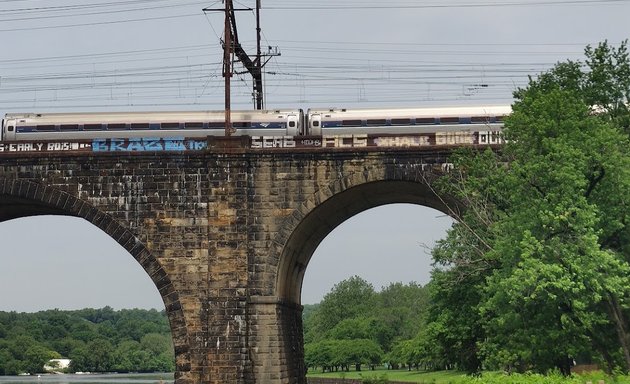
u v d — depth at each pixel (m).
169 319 72.38
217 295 72.25
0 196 76.25
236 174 73.56
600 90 66.00
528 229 57.09
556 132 59.56
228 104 76.88
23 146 75.31
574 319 56.84
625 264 54.44
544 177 58.19
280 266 73.00
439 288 82.06
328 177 72.75
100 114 80.00
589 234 54.53
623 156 58.09
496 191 64.62
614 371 53.59
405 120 78.44
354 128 78.75
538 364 60.91
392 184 74.12
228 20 78.62
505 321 58.81
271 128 78.62
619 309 56.41
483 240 65.62
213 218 73.25
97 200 74.12
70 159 74.56
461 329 84.00
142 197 73.94
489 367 76.75
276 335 71.50
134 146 74.94
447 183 70.44
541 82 67.62
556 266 53.53
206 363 71.38
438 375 172.62
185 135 78.88
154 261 73.06
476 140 72.75
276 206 72.94
